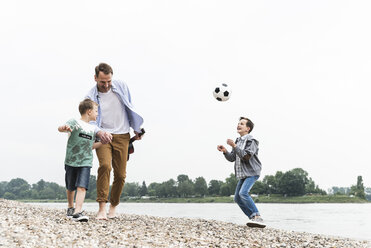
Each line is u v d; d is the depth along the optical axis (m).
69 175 5.51
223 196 146.12
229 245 4.45
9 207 7.33
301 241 5.62
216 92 8.09
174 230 5.56
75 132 5.33
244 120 7.61
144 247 3.75
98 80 5.81
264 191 142.62
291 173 137.88
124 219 6.55
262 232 6.44
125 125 6.14
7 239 3.48
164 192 154.62
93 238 4.04
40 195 171.50
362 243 6.16
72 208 5.91
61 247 3.42
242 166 7.20
